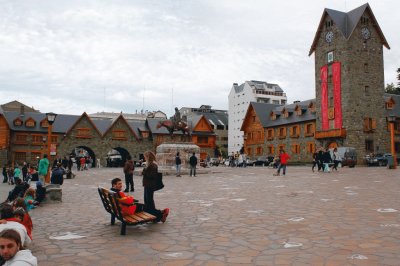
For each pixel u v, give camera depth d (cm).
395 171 3033
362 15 5338
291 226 851
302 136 6191
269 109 7700
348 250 634
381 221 880
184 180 2467
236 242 717
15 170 2553
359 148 5103
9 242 387
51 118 2320
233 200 1345
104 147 7194
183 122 3575
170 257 627
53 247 711
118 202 800
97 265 591
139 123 8031
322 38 5659
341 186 1755
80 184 2320
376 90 5366
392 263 558
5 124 6606
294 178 2409
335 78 5353
